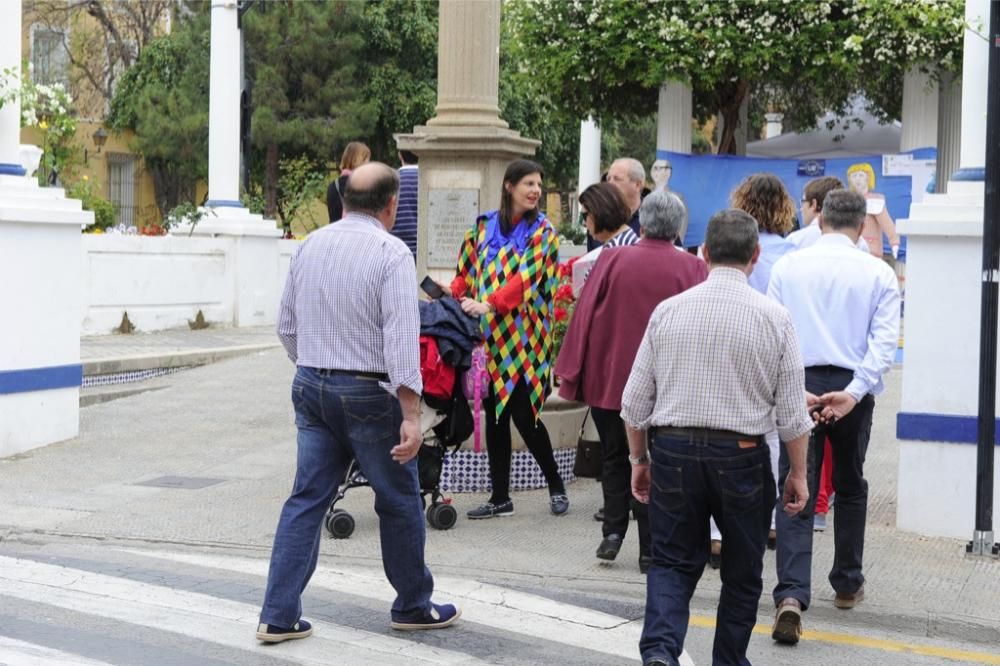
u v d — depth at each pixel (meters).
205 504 10.45
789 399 6.05
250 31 38.94
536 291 9.73
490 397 9.91
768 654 7.21
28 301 12.54
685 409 6.02
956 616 7.69
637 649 7.18
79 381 13.23
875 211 19.91
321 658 6.80
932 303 9.47
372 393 6.85
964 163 9.54
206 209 23.83
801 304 7.66
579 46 21.02
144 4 44.00
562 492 10.23
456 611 7.48
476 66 11.62
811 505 7.40
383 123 41.69
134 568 8.62
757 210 8.94
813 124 26.33
